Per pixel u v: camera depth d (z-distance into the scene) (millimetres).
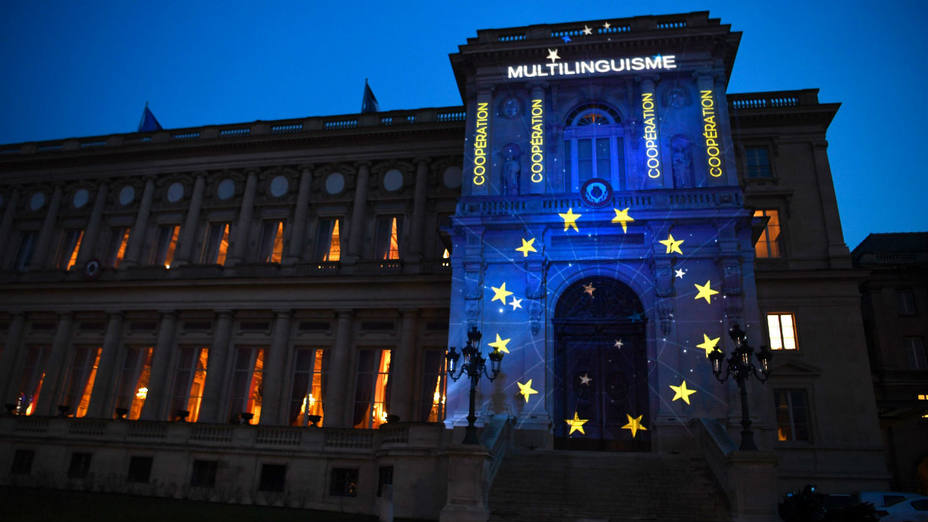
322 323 37250
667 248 28312
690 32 31844
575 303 29344
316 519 23016
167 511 23344
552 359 28188
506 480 22438
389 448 26812
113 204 43438
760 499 19188
